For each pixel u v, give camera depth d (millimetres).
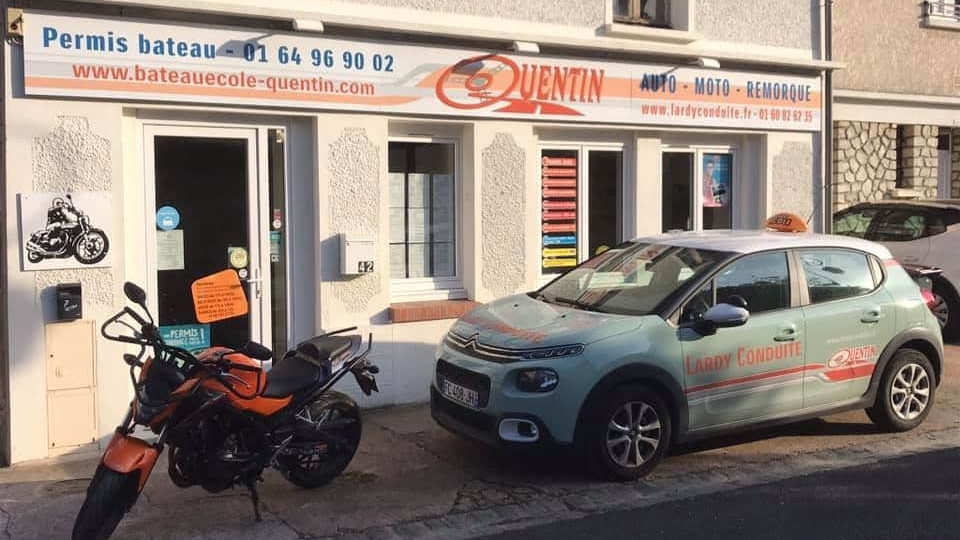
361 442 6770
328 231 7512
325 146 7453
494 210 8344
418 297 8250
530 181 8555
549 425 5613
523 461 6348
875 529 5062
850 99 12391
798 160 10469
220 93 6930
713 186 10172
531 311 6395
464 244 8398
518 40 8227
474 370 5863
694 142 9930
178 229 7070
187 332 7133
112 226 6570
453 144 8367
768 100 10109
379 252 7730
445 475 6047
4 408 6301
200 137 7129
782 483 5918
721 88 9727
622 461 5844
